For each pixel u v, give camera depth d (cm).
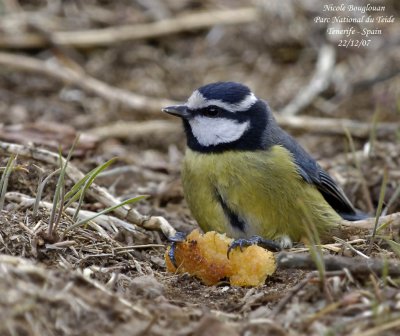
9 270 651
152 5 1867
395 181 1196
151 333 618
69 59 1728
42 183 872
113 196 1049
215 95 949
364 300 674
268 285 793
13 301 605
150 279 761
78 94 1628
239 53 1798
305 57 1780
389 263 719
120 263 837
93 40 1756
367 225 959
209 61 1773
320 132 1488
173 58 1780
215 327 624
